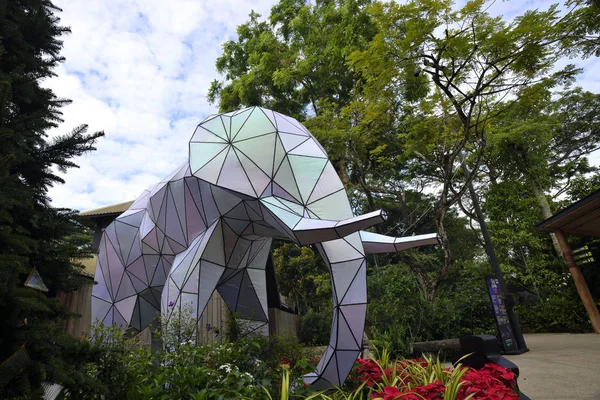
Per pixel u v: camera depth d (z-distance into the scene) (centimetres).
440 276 1201
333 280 434
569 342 1011
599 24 729
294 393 378
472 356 358
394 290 1074
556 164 2194
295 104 1719
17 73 339
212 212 582
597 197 941
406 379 346
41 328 256
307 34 1642
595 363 668
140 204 842
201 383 379
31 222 312
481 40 851
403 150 1464
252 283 668
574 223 1104
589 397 456
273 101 1706
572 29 755
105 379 320
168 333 497
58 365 247
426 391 275
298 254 1805
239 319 629
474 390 269
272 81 1633
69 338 269
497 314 912
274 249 1811
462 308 1202
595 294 1398
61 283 333
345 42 1437
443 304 1184
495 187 1772
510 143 1670
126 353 381
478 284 1439
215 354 464
